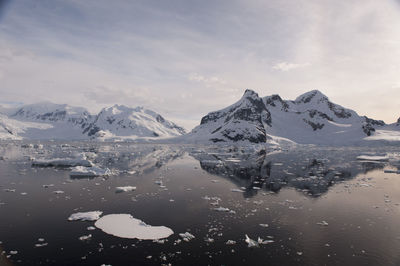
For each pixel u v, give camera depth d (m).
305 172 44.06
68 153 74.00
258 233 17.92
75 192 27.64
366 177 39.91
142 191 28.55
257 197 27.00
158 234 17.39
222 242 16.47
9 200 24.55
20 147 100.81
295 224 19.61
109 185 31.20
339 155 82.31
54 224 18.94
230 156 74.88
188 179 36.03
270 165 53.59
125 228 18.19
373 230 18.62
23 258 14.26
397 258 14.81
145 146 132.50
